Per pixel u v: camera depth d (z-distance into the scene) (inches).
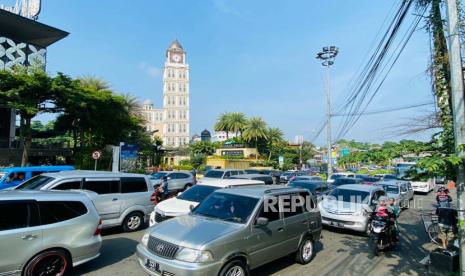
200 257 183.3
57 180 327.6
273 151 2883.9
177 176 803.4
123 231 375.9
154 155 1911.9
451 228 287.4
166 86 4266.7
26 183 346.6
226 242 197.0
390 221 326.3
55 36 1556.3
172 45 4394.7
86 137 1427.2
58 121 1327.5
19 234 198.2
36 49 1528.1
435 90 258.4
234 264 201.8
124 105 1328.7
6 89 964.0
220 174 801.6
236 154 2598.4
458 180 199.5
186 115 4306.1
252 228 219.5
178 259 186.4
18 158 1104.8
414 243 365.1
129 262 264.4
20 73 990.4
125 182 378.6
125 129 1386.6
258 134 2625.5
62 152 1296.8
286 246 251.4
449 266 231.9
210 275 184.7
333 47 1072.8
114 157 896.3
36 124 2188.7
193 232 202.5
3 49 1416.1
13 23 1396.4
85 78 1422.2
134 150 969.5
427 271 265.1
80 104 1059.9
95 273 236.8
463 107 195.0
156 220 344.8
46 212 214.8
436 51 258.1
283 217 254.5
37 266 205.3
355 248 338.6
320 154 3472.0
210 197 263.6
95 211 244.4
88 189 345.4
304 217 277.7
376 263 286.5
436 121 259.1
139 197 383.9
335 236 395.9
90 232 234.7
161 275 188.7
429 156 219.5
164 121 4224.9
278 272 253.9
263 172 1175.0
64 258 218.4
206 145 2925.7
